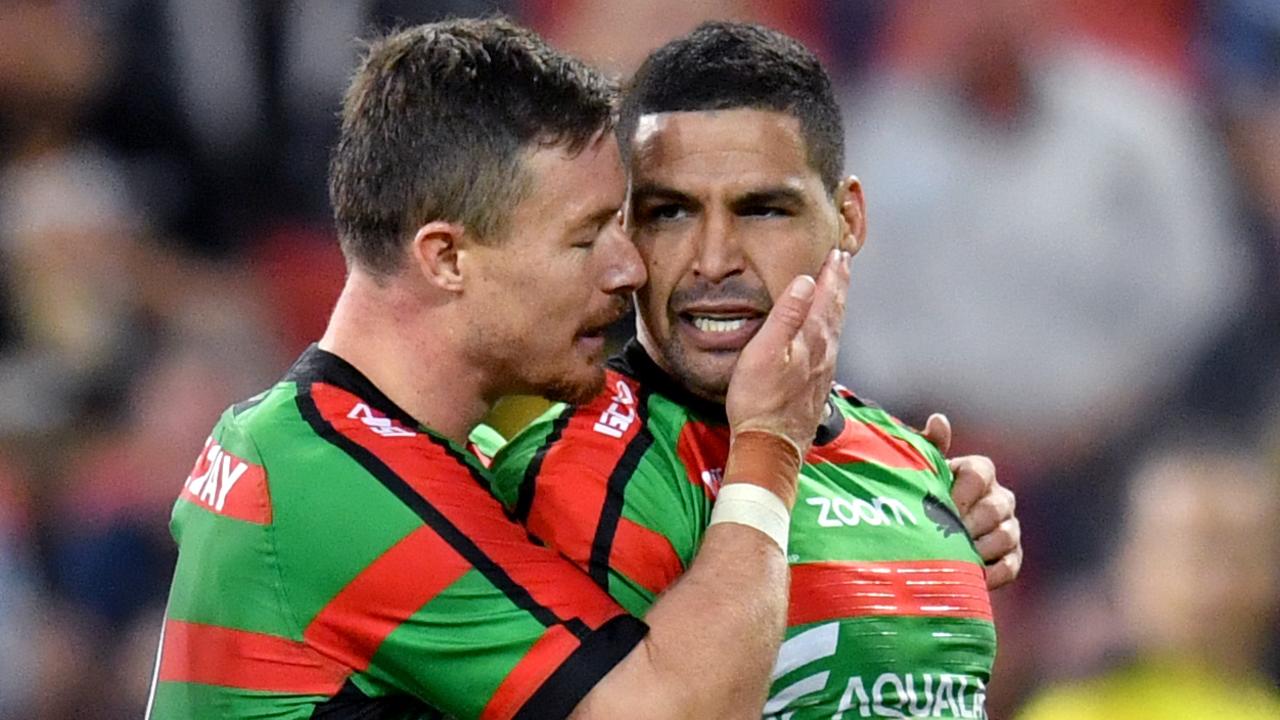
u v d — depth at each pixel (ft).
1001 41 83.15
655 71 36.06
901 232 80.84
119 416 77.00
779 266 35.37
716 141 34.96
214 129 83.15
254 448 33.94
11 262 79.56
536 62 34.14
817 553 35.12
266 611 33.12
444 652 32.07
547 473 34.68
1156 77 85.20
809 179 35.65
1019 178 81.87
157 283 80.18
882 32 84.38
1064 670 63.36
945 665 35.37
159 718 35.24
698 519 34.76
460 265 33.96
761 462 33.88
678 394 36.45
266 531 33.12
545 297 34.17
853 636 34.53
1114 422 80.38
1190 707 57.57
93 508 74.28
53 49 82.69
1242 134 85.56
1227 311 82.84
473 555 32.30
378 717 33.17
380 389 34.45
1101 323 81.66
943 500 38.32
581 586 32.45
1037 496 78.64
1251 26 87.35
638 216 35.86
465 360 34.55
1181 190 83.51
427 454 33.35
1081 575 76.48
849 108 83.20
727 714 31.45
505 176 33.63
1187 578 57.93
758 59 35.60
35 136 82.28
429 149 33.58
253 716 33.27
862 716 34.42
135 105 83.15
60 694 71.56
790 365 34.42
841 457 37.35
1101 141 82.94
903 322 80.33
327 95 82.79
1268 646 58.13
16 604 72.02
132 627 73.15
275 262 81.97
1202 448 76.43
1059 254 81.25
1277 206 84.74
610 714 31.17
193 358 78.48
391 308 34.47
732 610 31.94
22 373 77.20
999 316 80.64
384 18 82.69
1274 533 58.39
